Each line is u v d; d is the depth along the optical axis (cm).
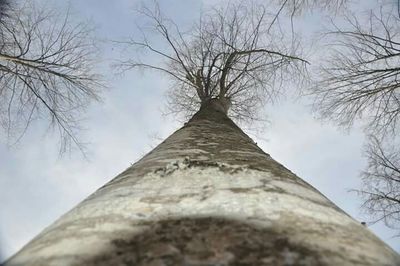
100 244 180
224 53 1288
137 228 195
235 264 153
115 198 250
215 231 183
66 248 182
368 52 1060
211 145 436
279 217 206
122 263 160
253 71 1303
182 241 174
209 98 1080
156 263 156
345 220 230
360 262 170
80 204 264
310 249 170
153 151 433
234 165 324
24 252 195
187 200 231
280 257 160
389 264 180
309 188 295
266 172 308
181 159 352
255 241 172
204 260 155
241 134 588
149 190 258
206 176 284
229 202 225
